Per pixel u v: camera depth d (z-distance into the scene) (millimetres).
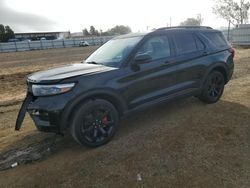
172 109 5582
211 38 5711
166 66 4715
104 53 4852
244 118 4914
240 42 26219
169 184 3174
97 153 3939
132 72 4277
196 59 5203
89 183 3270
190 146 3994
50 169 3623
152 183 3205
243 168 3430
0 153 4184
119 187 3170
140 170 3465
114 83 4059
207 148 3922
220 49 5773
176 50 4965
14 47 51812
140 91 4426
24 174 3561
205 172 3369
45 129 3832
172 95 4922
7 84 11664
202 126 4641
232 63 6008
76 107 3811
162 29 4902
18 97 8469
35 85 3812
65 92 3670
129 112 4379
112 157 3805
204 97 5621
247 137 4227
